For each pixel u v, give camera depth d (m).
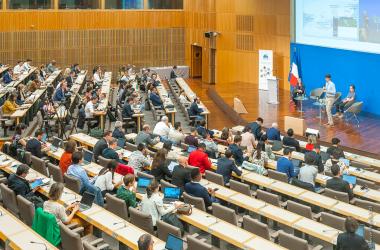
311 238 8.89
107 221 8.11
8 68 26.09
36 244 7.11
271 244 7.34
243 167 11.73
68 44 30.30
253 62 28.30
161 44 32.84
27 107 18.00
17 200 9.06
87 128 19.06
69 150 11.09
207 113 19.58
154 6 32.34
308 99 23.02
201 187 9.28
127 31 31.73
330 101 17.75
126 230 7.80
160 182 10.47
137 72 32.44
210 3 30.77
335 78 21.48
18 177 9.34
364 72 19.88
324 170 11.88
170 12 32.78
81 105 19.05
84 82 25.84
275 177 11.00
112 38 31.39
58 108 17.31
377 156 14.27
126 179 9.05
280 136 15.74
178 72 33.06
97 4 30.80
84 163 11.84
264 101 22.61
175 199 8.96
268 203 9.53
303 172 10.61
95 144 13.09
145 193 9.54
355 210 9.02
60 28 29.94
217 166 11.20
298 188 10.23
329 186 10.02
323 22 21.62
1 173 11.90
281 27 25.70
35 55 29.59
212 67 31.55
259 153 12.12
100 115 18.05
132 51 32.09
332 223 8.38
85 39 30.69
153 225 8.32
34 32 29.33
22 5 28.97
